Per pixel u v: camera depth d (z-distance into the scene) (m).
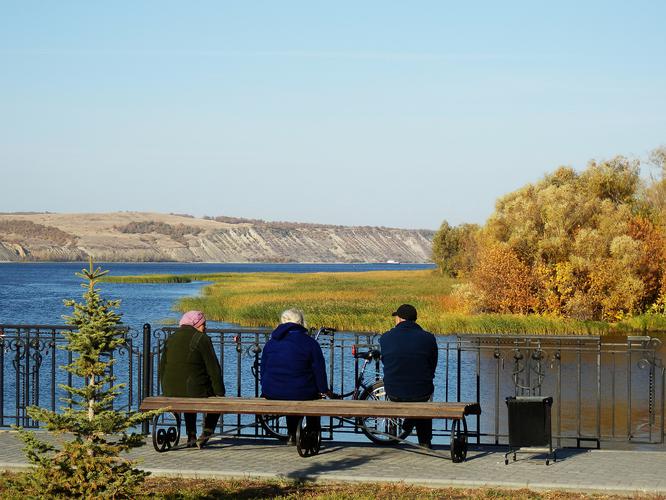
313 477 10.12
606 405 23.34
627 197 70.56
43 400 23.19
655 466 10.78
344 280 122.25
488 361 34.50
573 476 10.14
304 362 11.63
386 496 9.33
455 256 128.88
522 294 57.94
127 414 8.37
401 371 11.88
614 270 57.72
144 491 8.95
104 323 8.25
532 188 64.88
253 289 93.06
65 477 7.96
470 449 12.30
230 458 11.38
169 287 127.25
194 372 12.04
